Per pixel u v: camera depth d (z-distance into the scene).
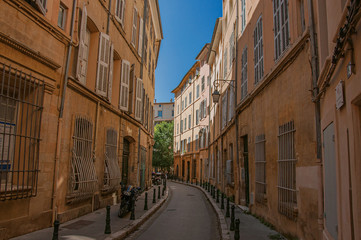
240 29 15.39
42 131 7.79
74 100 9.55
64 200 8.94
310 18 6.36
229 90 18.58
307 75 6.60
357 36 3.35
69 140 9.26
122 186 10.93
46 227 7.95
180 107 47.47
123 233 7.93
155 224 10.34
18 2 6.88
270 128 9.49
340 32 3.73
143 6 20.06
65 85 8.77
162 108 69.69
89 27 11.21
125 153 16.53
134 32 17.05
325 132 5.44
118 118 14.18
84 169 9.91
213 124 26.64
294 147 7.44
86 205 10.55
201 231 9.35
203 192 23.98
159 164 48.38
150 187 27.00
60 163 8.70
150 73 25.20
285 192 7.92
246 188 13.80
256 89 11.03
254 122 11.63
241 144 14.45
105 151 12.30
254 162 11.52
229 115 18.12
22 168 7.36
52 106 8.27
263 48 10.70
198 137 35.84
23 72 7.12
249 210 12.02
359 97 3.36
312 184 6.18
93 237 7.22
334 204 4.72
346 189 3.95
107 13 12.34
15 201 6.95
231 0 19.45
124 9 14.73
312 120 6.29
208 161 29.67
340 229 4.28
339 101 4.21
